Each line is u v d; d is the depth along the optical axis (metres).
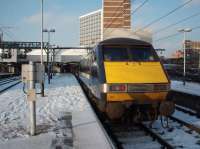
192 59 79.38
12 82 36.12
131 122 10.79
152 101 10.30
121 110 9.85
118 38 11.75
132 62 10.88
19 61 70.81
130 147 8.61
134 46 11.35
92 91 13.12
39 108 13.40
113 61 10.80
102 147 7.12
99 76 10.44
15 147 7.15
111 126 11.12
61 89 23.92
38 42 46.69
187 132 9.99
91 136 8.15
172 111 10.20
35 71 8.53
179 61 72.62
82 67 23.98
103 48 11.21
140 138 9.49
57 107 13.72
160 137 9.08
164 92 10.41
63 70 84.75
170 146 8.19
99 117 11.74
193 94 16.11
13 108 13.45
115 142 9.13
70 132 8.66
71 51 80.44
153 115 10.43
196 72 46.69
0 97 18.08
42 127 9.38
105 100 10.02
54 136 8.22
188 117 12.92
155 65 10.95
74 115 11.44
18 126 9.54
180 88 22.81
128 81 10.05
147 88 10.15
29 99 8.41
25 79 8.47
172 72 49.09
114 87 9.94
